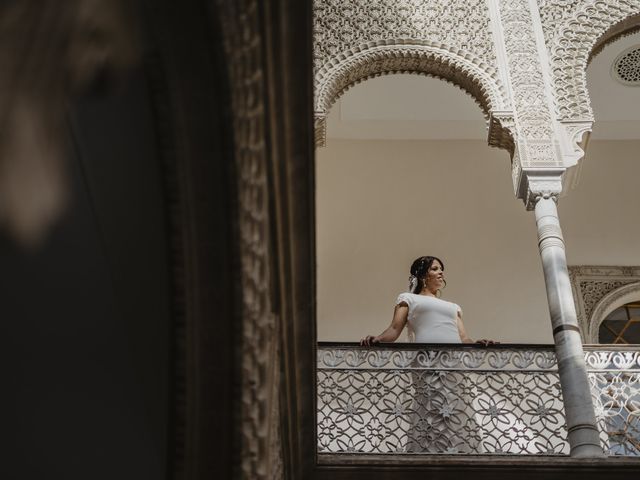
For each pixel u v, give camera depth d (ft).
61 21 3.98
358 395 20.04
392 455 14.57
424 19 20.11
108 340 9.16
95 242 8.50
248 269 9.32
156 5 7.75
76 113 7.57
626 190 26.53
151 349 9.45
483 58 19.81
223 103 8.38
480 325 24.95
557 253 17.35
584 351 16.89
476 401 18.71
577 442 14.99
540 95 19.21
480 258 25.79
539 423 19.45
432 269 17.70
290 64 8.89
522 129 18.80
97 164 8.17
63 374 9.18
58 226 8.02
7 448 9.30
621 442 15.81
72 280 8.66
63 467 9.52
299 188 10.06
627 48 24.85
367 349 16.44
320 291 25.45
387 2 20.21
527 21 20.20
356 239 26.03
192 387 9.52
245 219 9.13
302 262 10.83
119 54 4.46
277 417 11.59
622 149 26.89
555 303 16.76
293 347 11.55
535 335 24.82
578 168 18.61
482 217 26.25
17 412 9.22
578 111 19.02
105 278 8.75
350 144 27.04
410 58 19.81
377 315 25.18
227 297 9.26
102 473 9.68
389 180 26.66
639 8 20.17
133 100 8.21
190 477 9.74
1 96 3.71
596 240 25.99
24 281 8.52
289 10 8.41
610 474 14.38
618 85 25.79
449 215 26.27
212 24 7.89
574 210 26.32
